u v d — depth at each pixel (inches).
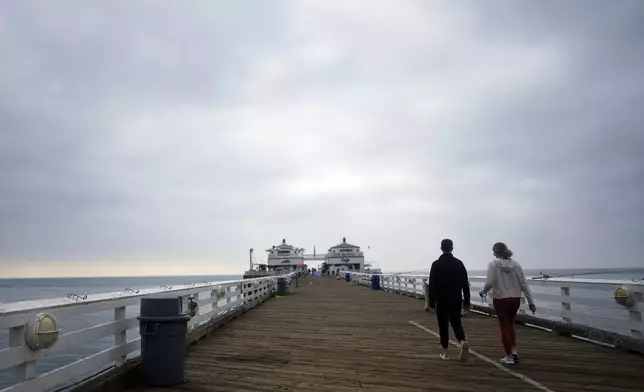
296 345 321.1
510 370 236.5
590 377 220.1
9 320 143.4
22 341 150.9
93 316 1109.7
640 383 209.0
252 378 224.4
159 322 207.3
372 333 377.1
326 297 831.7
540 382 212.1
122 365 216.2
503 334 250.1
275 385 211.3
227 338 353.4
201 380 219.6
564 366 243.0
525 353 277.6
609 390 198.4
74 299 184.2
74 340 179.0
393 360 267.3
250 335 368.2
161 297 211.8
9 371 488.4
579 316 323.6
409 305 647.8
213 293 416.2
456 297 259.6
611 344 288.8
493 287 254.7
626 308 275.7
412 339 345.7
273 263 3203.7
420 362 260.8
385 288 1082.7
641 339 266.2
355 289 1143.0
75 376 179.6
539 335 344.2
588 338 312.7
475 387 205.6
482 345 311.4
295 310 581.9
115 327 215.6
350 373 235.1
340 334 372.8
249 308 578.6
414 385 210.7
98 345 772.0
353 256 3184.1
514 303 249.1
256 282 654.5
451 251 269.6
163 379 205.9
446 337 265.6
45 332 154.3
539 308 382.3
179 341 211.9
